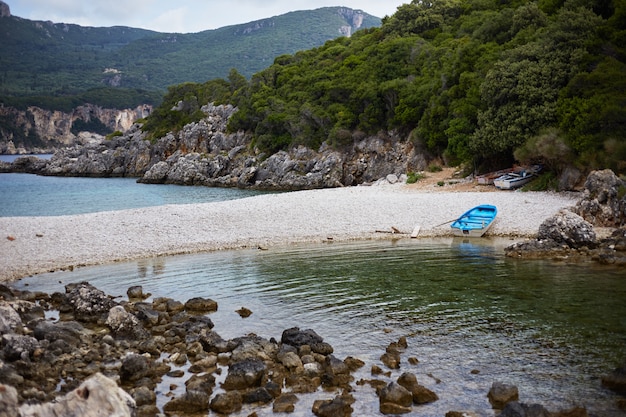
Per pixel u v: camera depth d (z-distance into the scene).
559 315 20.30
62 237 35.78
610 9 59.00
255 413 13.77
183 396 14.11
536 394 14.37
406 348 17.61
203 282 26.52
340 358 17.02
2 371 14.60
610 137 45.81
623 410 13.47
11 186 99.50
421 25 107.69
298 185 88.44
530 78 54.25
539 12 68.69
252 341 17.77
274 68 123.75
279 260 30.95
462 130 65.62
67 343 17.92
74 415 10.10
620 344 17.42
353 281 26.08
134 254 32.53
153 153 125.25
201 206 46.03
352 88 94.44
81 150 145.38
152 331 19.72
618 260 27.86
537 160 54.47
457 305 21.92
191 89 141.00
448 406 13.96
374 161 85.75
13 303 21.25
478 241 35.19
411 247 33.84
